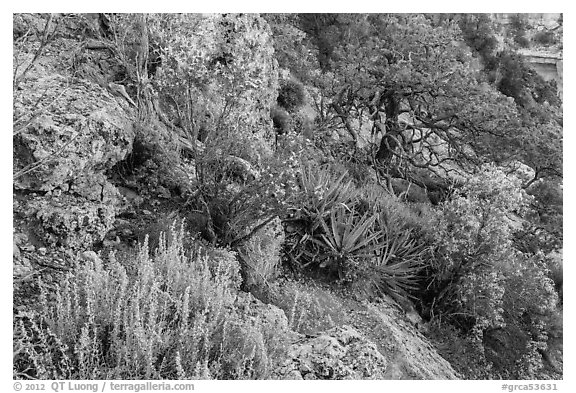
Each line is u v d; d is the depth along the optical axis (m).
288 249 7.43
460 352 8.27
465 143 14.20
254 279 6.29
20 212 4.77
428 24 15.02
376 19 15.62
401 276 8.48
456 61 13.80
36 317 4.06
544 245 14.26
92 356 3.76
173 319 4.30
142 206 5.88
